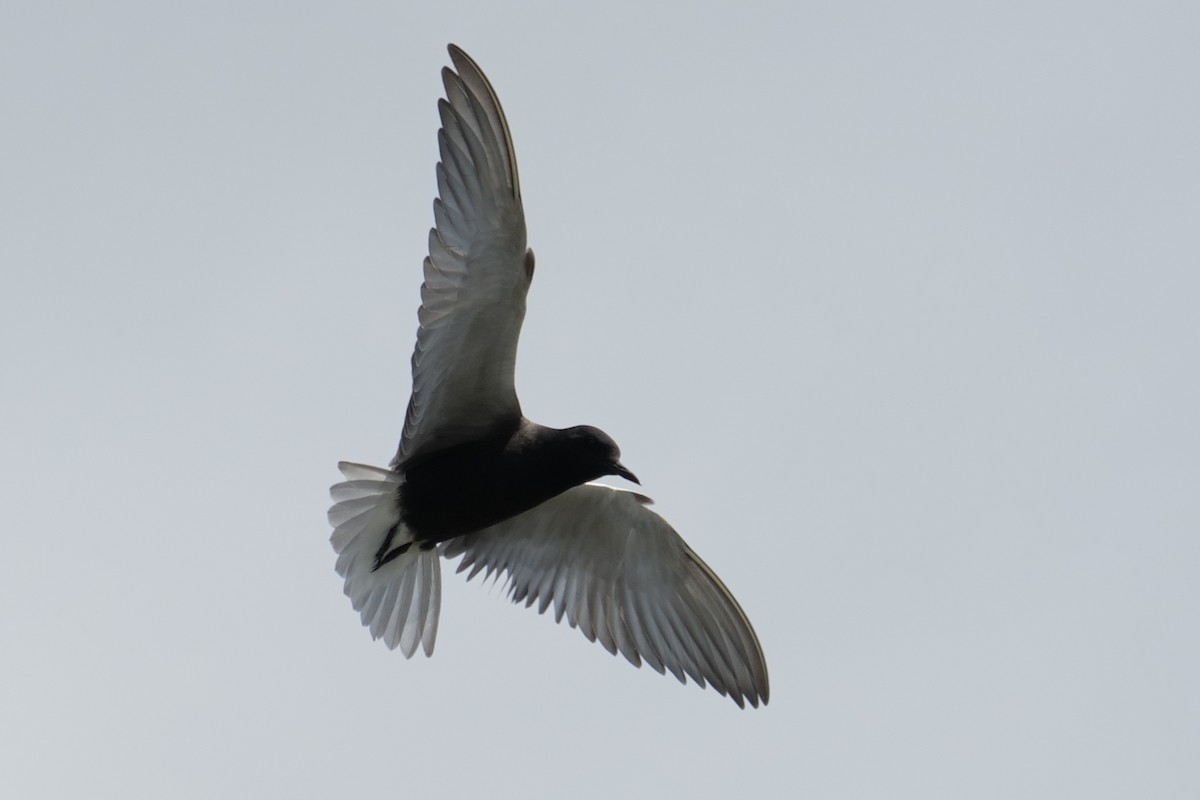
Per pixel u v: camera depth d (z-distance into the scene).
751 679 16.39
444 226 13.45
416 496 15.21
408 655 15.62
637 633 16.66
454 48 13.04
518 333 14.23
